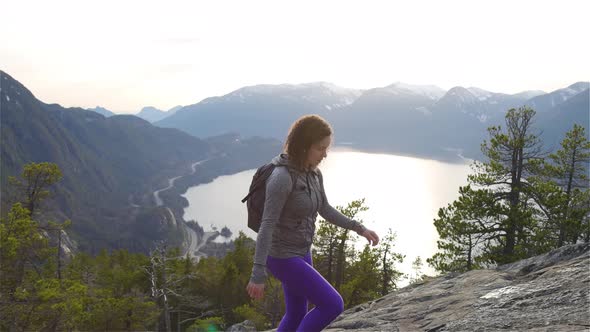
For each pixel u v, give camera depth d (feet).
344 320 14.25
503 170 61.26
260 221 8.60
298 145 8.10
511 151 61.57
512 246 57.77
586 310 8.34
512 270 15.06
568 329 7.68
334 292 8.53
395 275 84.02
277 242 8.54
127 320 73.72
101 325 70.23
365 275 79.46
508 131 62.44
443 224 60.03
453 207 60.03
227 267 133.90
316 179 8.79
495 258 57.36
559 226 55.98
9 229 50.98
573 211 56.75
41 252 56.29
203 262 163.12
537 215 58.85
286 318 9.66
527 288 10.87
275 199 8.06
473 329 9.27
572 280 10.28
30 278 51.88
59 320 45.06
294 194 8.27
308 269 8.57
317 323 8.46
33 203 68.39
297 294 9.29
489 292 11.95
